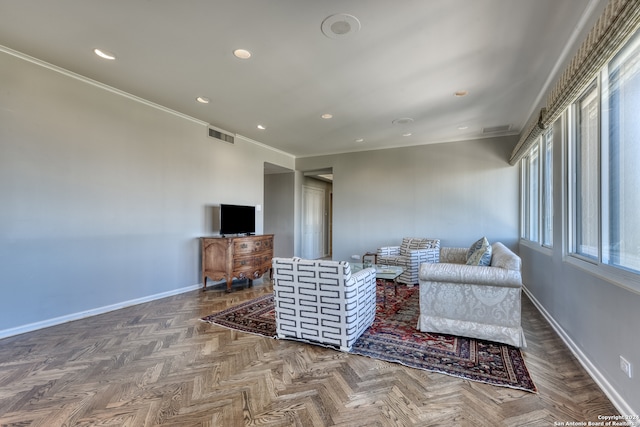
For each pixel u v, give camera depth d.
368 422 1.61
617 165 1.93
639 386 1.54
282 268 2.68
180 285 4.37
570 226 2.71
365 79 3.15
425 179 5.79
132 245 3.74
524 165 4.87
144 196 3.88
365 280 2.81
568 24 2.21
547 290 3.32
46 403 1.78
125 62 2.88
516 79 3.11
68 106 3.14
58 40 2.54
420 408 1.73
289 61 2.81
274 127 4.87
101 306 3.43
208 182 4.79
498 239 5.23
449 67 2.88
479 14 2.12
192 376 2.08
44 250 2.97
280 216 7.36
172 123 4.22
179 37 2.46
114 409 1.72
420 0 1.99
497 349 2.48
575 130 2.70
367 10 2.10
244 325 3.08
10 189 2.76
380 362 2.28
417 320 3.17
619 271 1.79
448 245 5.57
